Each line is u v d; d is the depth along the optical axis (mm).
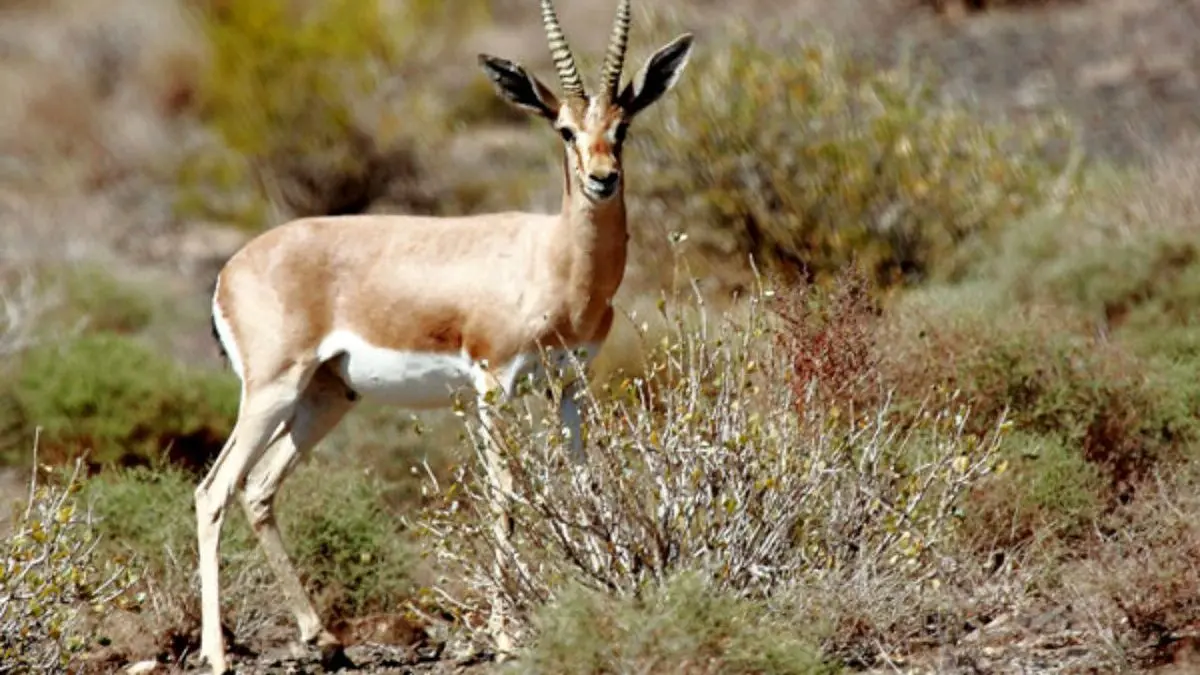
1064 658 18453
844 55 36531
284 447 22547
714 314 29906
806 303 23141
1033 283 30453
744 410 19375
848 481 19766
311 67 50938
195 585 22438
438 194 50938
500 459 19406
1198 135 40906
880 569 19422
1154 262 29844
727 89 34781
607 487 18938
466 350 21641
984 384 24094
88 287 39969
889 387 23422
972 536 21406
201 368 33938
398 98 52812
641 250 34750
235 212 50594
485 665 20109
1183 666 17797
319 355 22078
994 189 34281
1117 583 19047
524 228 21766
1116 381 24141
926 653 18891
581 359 20453
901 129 34469
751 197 34125
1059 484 22016
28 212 49281
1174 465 22953
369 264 21984
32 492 19875
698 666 17047
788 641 17484
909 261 33875
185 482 25375
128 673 21281
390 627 22250
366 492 24844
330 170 50781
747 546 19047
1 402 30266
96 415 29797
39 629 19328
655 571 18781
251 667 21375
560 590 18203
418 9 55656
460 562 20531
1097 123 43562
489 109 56906
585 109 21250
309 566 23312
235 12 51719
